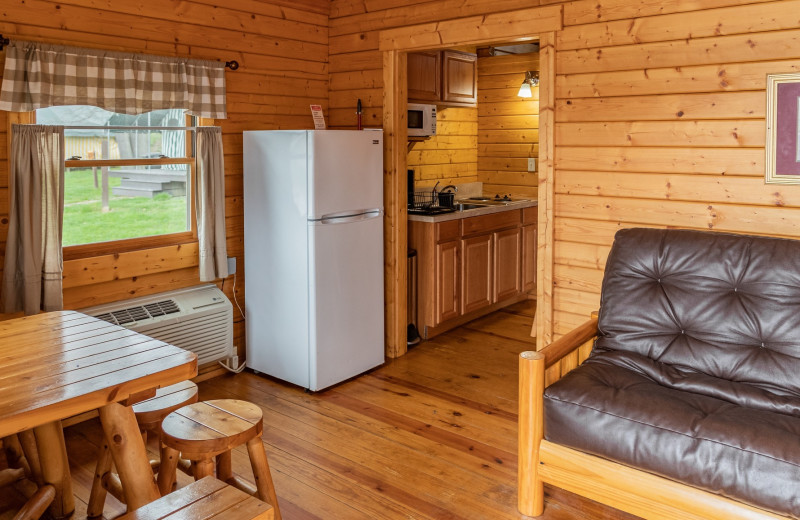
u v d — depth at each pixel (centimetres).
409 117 505
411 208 516
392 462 300
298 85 443
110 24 340
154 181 373
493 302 538
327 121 468
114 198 356
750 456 208
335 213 381
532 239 586
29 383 190
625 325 288
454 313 496
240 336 425
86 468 296
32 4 310
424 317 482
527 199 586
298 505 265
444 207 508
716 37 306
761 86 297
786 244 270
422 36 405
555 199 364
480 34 380
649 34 324
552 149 359
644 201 335
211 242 387
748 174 305
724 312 271
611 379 258
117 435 213
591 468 240
